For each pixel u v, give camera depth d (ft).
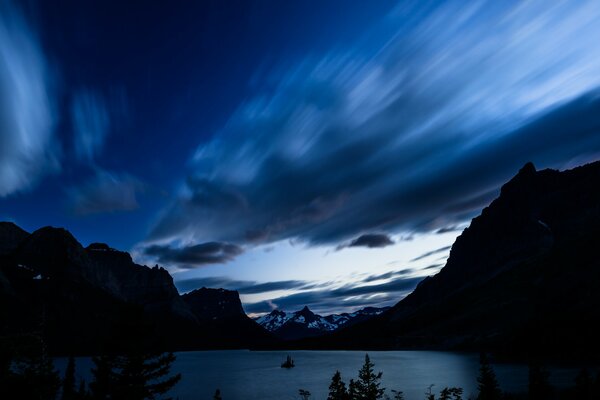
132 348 75.10
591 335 571.28
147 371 76.69
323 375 592.60
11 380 72.08
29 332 80.48
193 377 610.65
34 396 73.97
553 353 561.02
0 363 71.56
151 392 76.02
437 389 386.32
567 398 230.48
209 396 415.85
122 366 75.25
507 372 446.19
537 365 229.25
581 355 509.35
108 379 74.74
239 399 394.93
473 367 566.77
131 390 72.95
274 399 388.57
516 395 276.00
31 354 77.10
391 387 403.34
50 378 79.61
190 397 411.34
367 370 143.33
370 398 139.54
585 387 214.90
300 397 395.96
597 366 422.41
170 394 430.20
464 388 385.70
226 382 537.24
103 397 73.26
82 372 533.96
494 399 196.13
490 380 199.21
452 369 557.74
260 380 554.05
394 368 609.83
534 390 224.74
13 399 71.15
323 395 401.90
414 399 339.98
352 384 144.36
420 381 448.65
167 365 78.13
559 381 332.60
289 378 569.23
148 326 78.84
